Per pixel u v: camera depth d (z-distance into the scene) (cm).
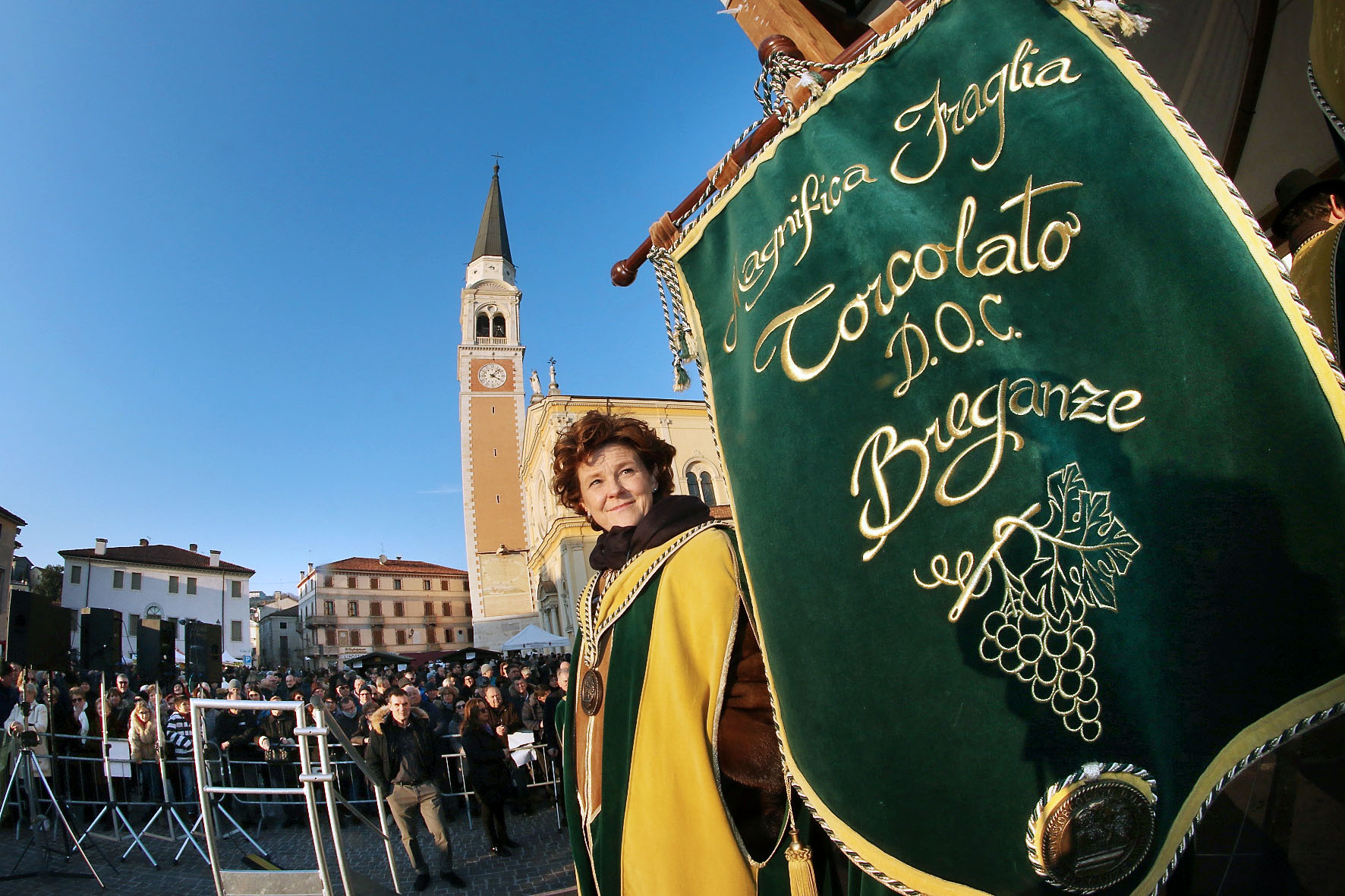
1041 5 116
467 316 4847
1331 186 158
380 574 7331
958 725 100
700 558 148
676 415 3064
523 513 4406
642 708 136
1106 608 93
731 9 172
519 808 909
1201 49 245
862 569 116
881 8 259
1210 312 90
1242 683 83
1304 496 82
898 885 101
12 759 763
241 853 743
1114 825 87
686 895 117
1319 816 123
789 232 147
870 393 123
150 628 1111
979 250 114
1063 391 101
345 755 878
